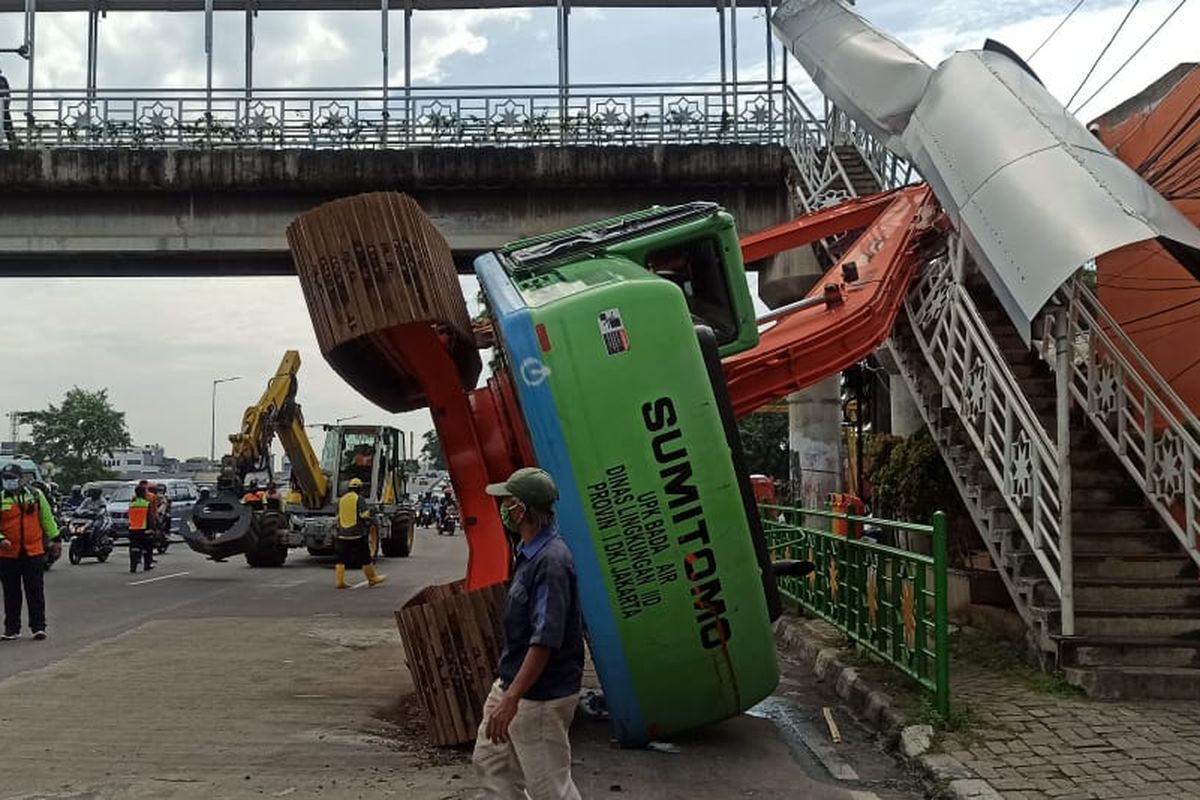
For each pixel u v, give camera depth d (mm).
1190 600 8414
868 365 19656
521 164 19344
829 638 10531
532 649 4508
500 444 8055
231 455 21531
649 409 6504
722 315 7875
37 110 20188
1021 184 8219
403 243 7211
